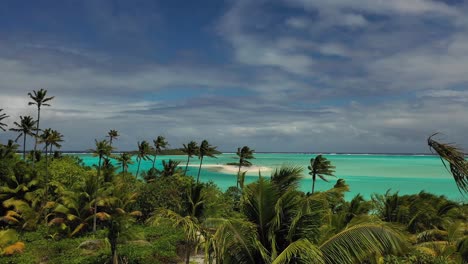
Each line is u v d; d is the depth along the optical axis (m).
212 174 144.75
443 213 39.94
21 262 32.25
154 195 50.41
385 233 11.80
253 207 13.48
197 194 30.44
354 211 34.84
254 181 13.76
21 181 50.28
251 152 86.00
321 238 12.95
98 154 47.59
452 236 27.41
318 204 13.55
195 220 18.50
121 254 32.72
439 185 118.56
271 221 13.03
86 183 48.69
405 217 34.59
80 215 45.69
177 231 41.75
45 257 35.56
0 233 34.31
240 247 12.84
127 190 54.38
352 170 183.00
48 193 55.56
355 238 12.07
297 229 12.74
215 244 12.66
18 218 47.47
